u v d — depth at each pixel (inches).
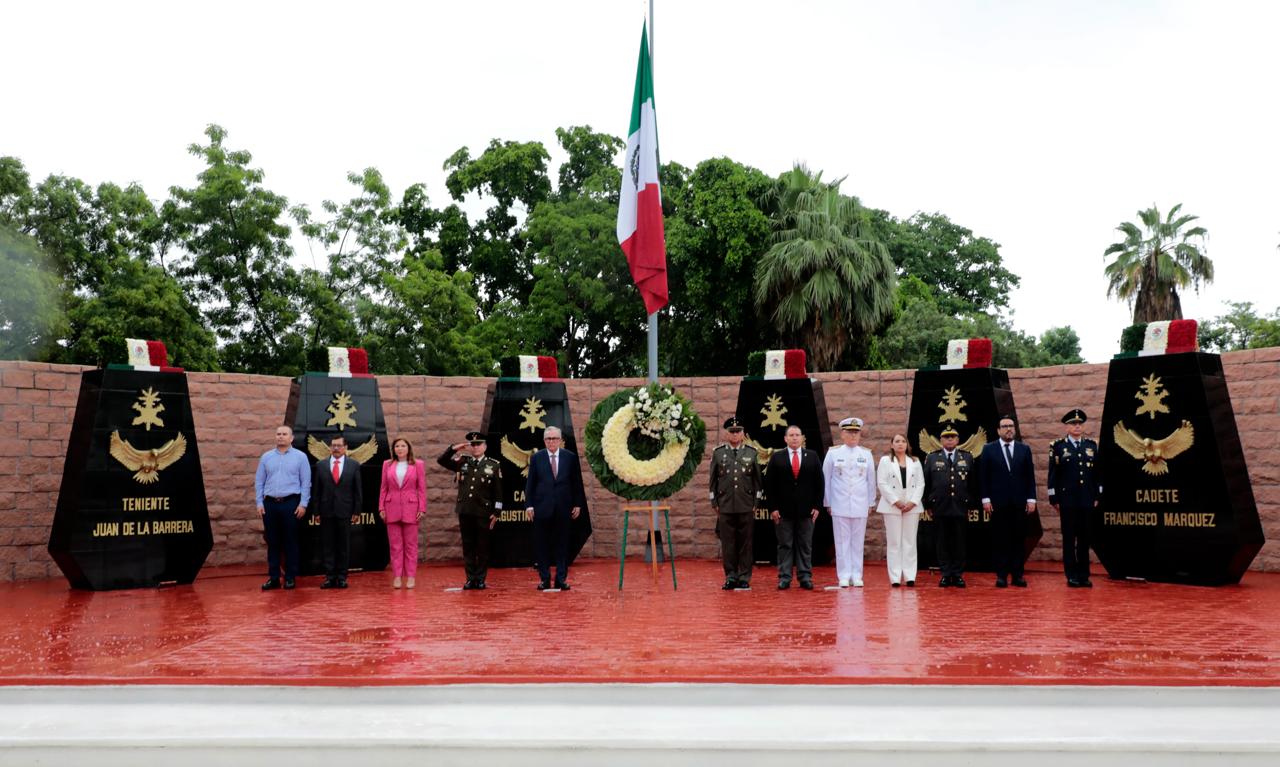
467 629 338.0
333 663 270.8
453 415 654.5
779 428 587.8
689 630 330.0
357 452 572.7
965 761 214.1
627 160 592.4
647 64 585.9
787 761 215.9
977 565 543.8
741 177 1077.8
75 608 413.1
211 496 604.7
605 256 1244.5
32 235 986.7
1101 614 367.9
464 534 480.7
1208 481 473.7
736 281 1099.9
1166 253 1244.5
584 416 665.6
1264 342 1277.1
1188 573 476.7
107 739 220.2
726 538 466.9
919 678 241.8
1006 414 550.0
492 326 1266.0
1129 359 504.1
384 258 1183.6
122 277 987.3
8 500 541.0
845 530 475.2
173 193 1061.1
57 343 981.8
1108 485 504.4
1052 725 225.9
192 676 252.2
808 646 293.9
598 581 512.7
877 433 630.5
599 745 217.9
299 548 522.9
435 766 219.0
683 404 488.1
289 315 1079.6
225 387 615.2
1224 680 238.8
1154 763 211.6
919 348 1342.3
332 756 219.9
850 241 989.2
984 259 1779.0
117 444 497.7
